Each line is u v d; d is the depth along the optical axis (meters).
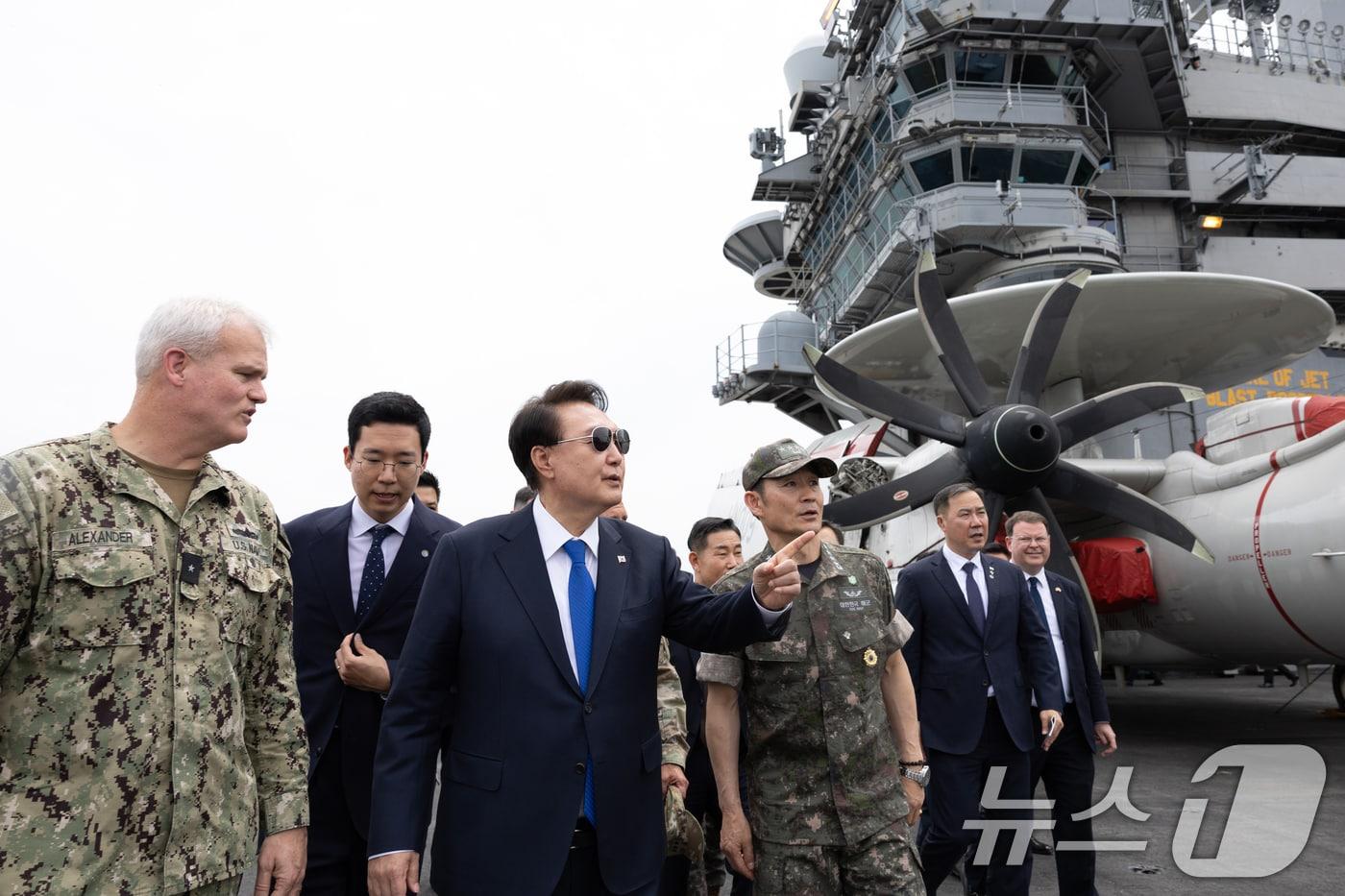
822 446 11.55
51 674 1.59
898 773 2.71
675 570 2.40
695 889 3.19
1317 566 8.28
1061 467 8.93
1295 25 22.12
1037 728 3.99
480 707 2.08
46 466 1.66
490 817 1.99
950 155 16.41
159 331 1.81
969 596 3.91
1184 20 18.91
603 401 2.37
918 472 8.80
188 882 1.65
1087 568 10.68
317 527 3.09
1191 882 4.51
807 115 25.20
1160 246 19.41
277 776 2.06
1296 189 19.73
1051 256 15.92
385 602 2.95
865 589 2.83
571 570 2.25
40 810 1.54
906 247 16.73
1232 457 9.95
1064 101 16.92
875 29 19.61
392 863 1.93
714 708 2.74
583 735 2.05
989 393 8.99
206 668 1.77
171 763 1.67
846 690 2.64
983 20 16.00
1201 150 20.44
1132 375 14.58
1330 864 4.77
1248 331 12.60
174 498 1.86
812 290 24.47
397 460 2.92
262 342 1.94
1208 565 9.65
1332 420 8.63
